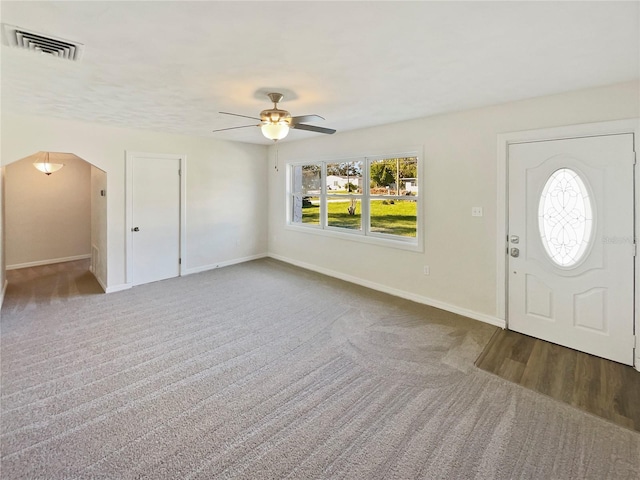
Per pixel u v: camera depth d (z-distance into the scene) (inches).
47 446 70.2
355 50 79.9
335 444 71.8
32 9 61.6
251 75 96.9
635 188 100.7
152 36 72.7
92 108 135.3
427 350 114.5
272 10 62.2
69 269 229.6
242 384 94.0
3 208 180.5
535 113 118.5
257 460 67.5
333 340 121.6
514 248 128.1
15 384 92.3
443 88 108.6
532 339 123.4
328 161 205.9
